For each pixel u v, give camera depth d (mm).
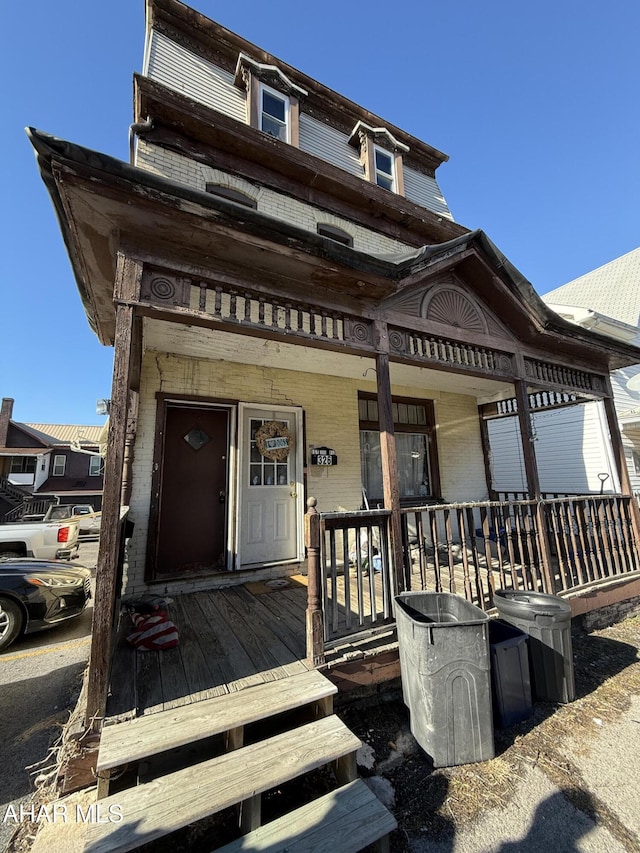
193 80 5184
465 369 3867
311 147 6180
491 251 3762
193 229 2299
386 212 6090
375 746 2283
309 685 2150
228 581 4258
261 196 5031
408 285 3268
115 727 1771
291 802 1898
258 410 4871
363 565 4727
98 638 1854
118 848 1309
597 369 5133
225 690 2098
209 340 3965
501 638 2885
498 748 2326
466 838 1731
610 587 4254
